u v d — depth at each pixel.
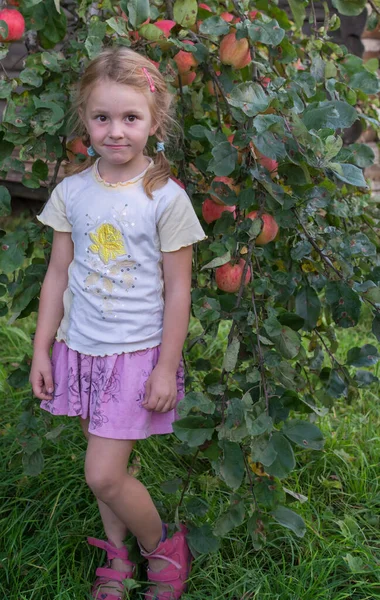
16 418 2.68
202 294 1.92
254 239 1.82
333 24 2.26
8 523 2.16
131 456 2.45
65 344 1.82
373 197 2.46
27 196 4.89
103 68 1.67
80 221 1.77
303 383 1.86
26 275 2.06
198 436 1.70
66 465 2.38
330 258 1.96
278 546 2.11
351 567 1.96
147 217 1.72
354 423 2.73
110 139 1.68
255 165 1.75
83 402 1.78
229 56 1.97
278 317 1.88
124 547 1.93
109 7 2.09
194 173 2.28
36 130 1.89
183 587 1.92
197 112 2.29
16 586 1.93
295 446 2.55
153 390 1.73
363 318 3.75
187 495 2.25
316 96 2.17
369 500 2.32
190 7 1.95
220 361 3.18
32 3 1.93
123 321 1.74
